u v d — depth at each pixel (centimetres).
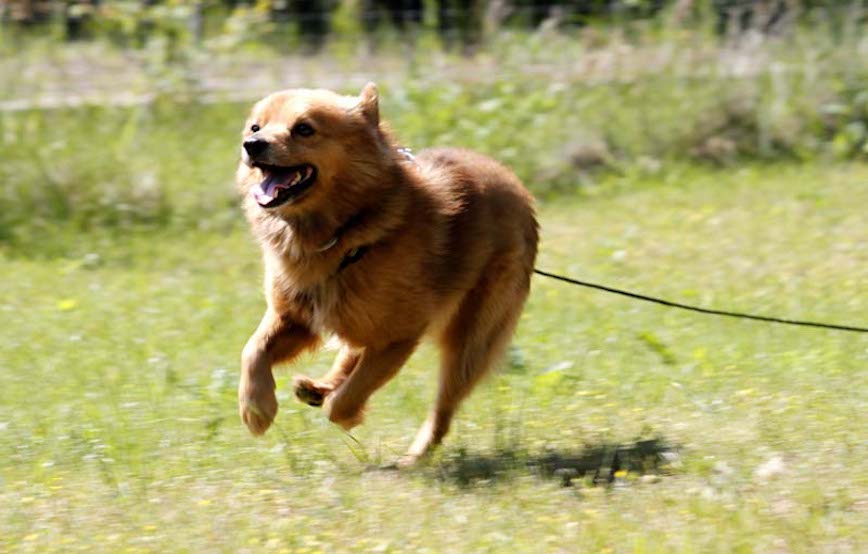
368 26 2369
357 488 805
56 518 758
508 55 2170
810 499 757
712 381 1051
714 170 1983
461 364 940
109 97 2066
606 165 1986
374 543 710
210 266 1583
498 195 954
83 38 2398
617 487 800
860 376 1040
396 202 862
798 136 2036
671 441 905
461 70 2144
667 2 2255
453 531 726
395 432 970
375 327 869
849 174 1895
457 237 902
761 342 1162
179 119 2016
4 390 1061
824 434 895
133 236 1725
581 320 1274
